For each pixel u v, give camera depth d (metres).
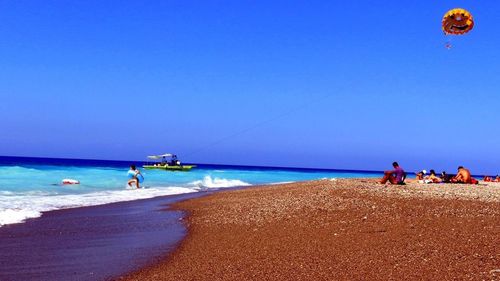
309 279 9.33
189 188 41.56
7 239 13.78
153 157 70.62
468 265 9.75
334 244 12.10
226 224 16.31
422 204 17.94
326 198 20.75
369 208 17.31
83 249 12.66
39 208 21.17
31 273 10.23
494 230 13.15
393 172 29.16
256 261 10.84
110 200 26.55
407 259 10.39
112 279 9.81
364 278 9.22
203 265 10.74
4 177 39.66
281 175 89.69
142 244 13.36
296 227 14.64
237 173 86.50
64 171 54.47
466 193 23.19
